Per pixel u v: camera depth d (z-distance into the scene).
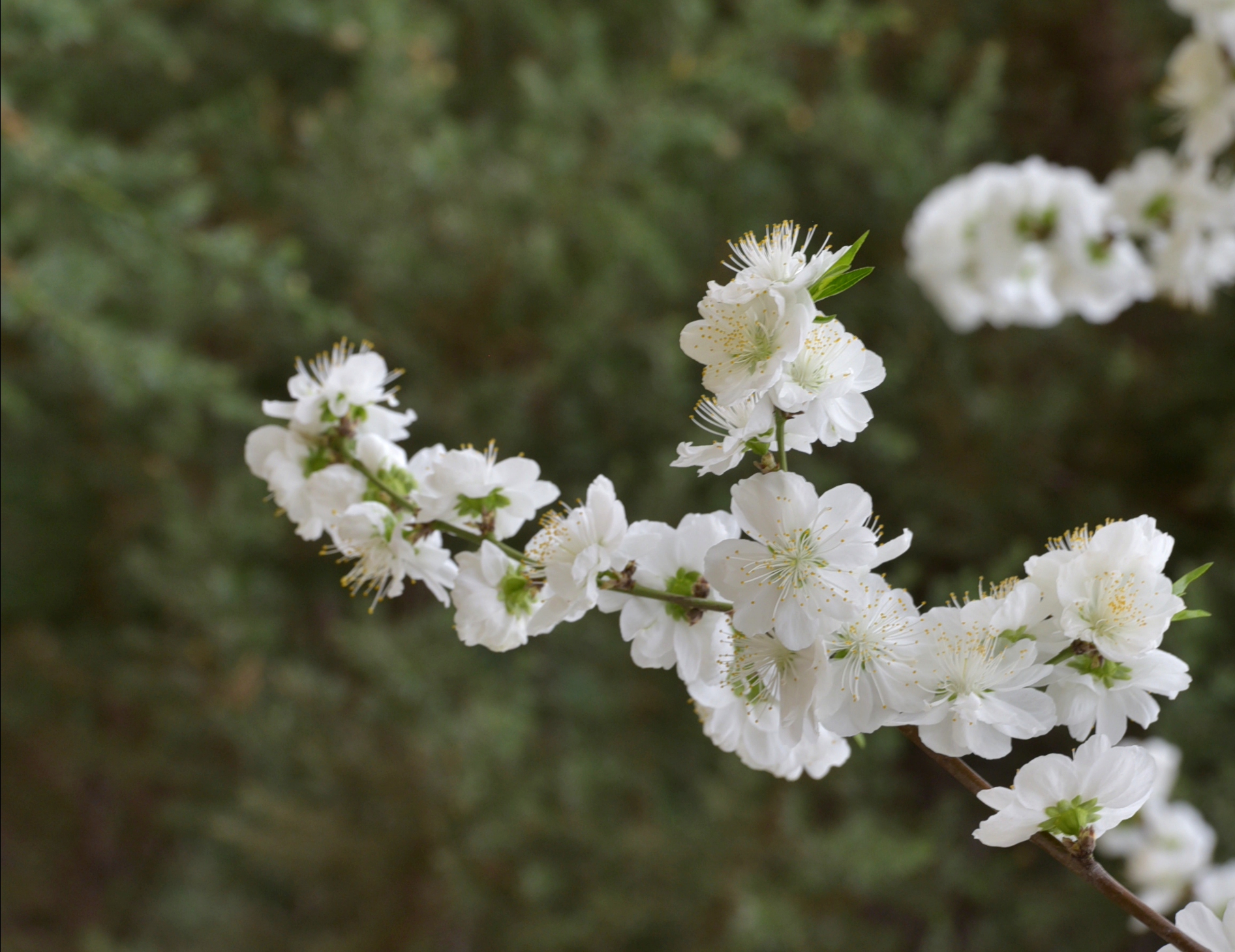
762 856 1.96
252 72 2.68
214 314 2.24
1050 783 0.79
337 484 0.87
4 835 2.88
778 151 2.50
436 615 2.22
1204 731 1.94
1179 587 0.81
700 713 0.86
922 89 2.34
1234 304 2.24
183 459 2.50
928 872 2.01
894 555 0.81
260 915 2.45
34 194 1.73
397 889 2.16
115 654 2.62
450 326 2.32
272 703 2.31
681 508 2.09
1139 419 2.29
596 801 2.12
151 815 2.84
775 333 0.80
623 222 2.10
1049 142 2.52
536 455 2.37
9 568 2.66
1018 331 2.25
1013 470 2.20
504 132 2.63
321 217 2.30
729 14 2.67
